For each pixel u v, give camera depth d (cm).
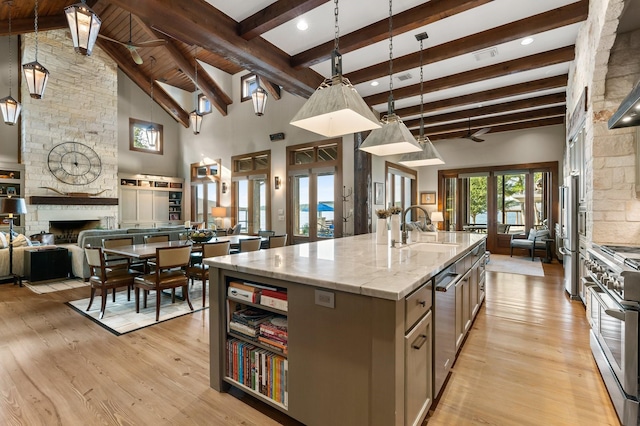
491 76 463
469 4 311
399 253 248
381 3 333
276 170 789
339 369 160
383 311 144
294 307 177
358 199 646
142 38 759
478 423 181
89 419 185
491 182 871
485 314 362
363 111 222
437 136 905
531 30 353
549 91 575
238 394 210
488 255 714
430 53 423
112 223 887
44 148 778
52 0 598
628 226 293
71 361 254
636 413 168
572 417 186
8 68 764
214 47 362
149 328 325
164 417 187
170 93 997
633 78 293
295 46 415
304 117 223
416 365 164
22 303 412
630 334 170
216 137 942
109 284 363
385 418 145
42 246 568
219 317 212
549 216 791
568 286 439
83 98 840
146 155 1002
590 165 315
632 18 276
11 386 219
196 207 1034
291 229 762
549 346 279
